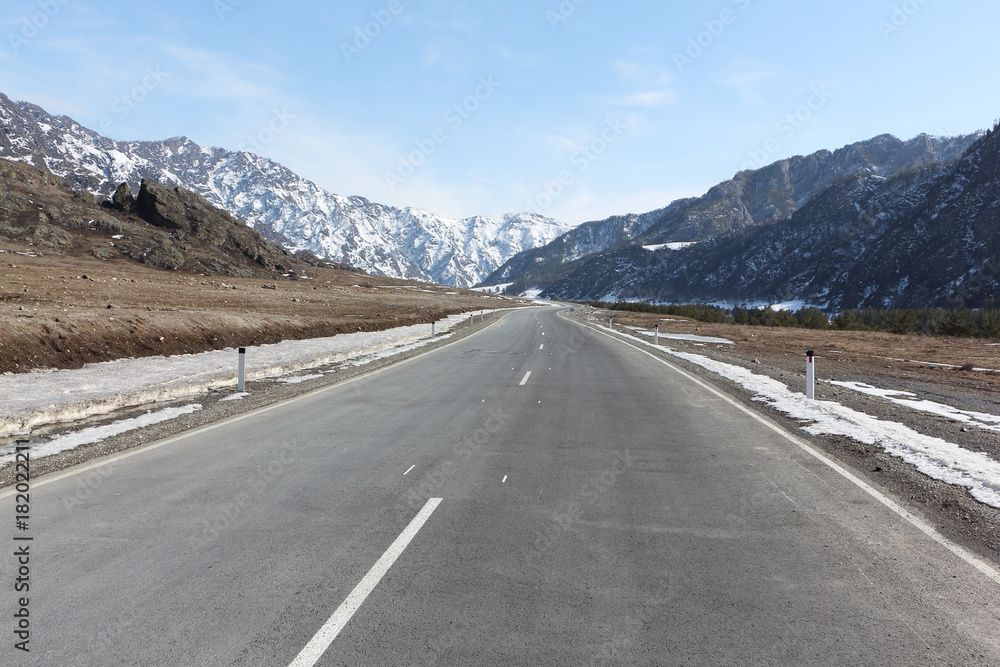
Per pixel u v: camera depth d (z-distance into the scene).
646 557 4.03
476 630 3.09
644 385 12.98
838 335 41.34
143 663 2.80
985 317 49.06
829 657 2.85
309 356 18.70
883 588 3.58
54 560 3.99
